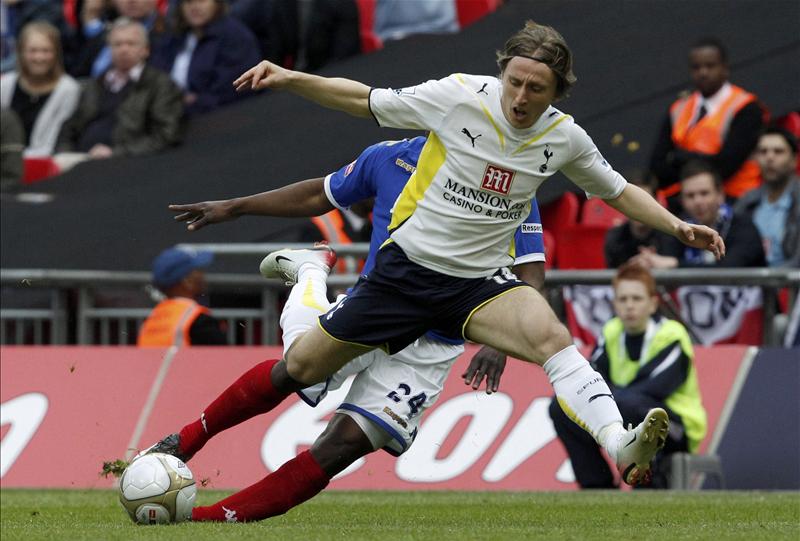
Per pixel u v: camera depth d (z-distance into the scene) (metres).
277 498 18.38
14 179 45.56
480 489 29.98
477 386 19.48
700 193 34.34
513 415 30.59
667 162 39.38
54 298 34.91
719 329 33.06
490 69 47.09
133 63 47.12
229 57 48.62
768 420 30.55
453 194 17.39
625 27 48.06
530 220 19.27
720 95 39.19
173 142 46.53
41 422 31.55
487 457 30.27
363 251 33.56
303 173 43.59
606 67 45.81
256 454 30.45
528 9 51.41
